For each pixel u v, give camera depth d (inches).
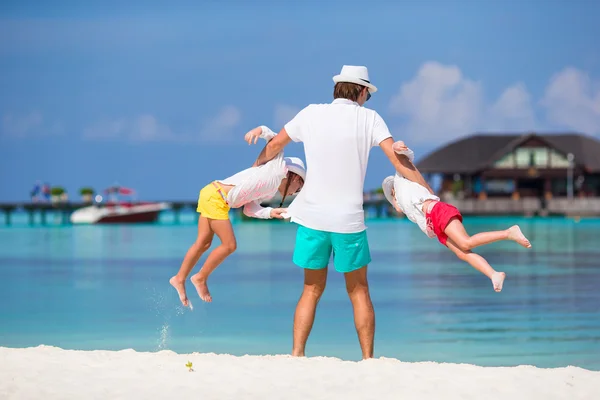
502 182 3946.9
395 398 272.8
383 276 1060.5
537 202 3784.5
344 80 358.9
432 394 277.6
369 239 2127.2
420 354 505.7
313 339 564.4
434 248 1702.8
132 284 989.8
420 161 4047.7
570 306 733.3
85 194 3937.0
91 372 303.9
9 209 3636.8
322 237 354.6
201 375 300.2
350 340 559.8
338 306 743.7
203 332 607.5
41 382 288.7
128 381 290.8
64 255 1551.4
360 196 357.1
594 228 2679.6
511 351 512.1
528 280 981.8
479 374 306.8
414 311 713.0
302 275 1086.4
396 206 363.3
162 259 1434.5
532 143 3878.0
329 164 352.2
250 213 361.7
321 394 276.4
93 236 2401.6
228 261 1344.7
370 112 357.4
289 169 356.8
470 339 560.4
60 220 3890.3
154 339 575.5
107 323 657.0
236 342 563.5
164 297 845.8
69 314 713.6
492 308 726.5
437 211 334.0
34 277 1095.0
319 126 353.1
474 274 1076.5
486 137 4087.1
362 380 295.0
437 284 949.2
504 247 1676.9
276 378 296.7
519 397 276.7
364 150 354.6
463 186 4020.7
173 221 4052.7
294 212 357.4
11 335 595.8
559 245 1738.4
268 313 714.8
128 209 3631.9
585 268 1151.6
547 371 314.5
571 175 3853.3
